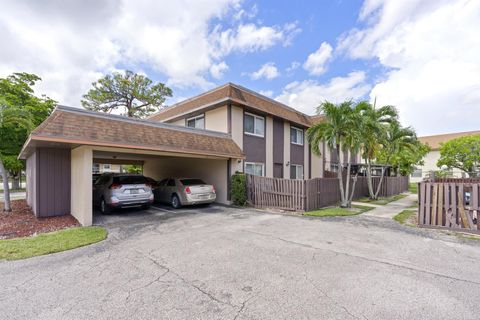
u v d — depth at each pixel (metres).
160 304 3.01
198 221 8.03
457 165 22.09
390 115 14.05
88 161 7.34
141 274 3.90
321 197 11.21
